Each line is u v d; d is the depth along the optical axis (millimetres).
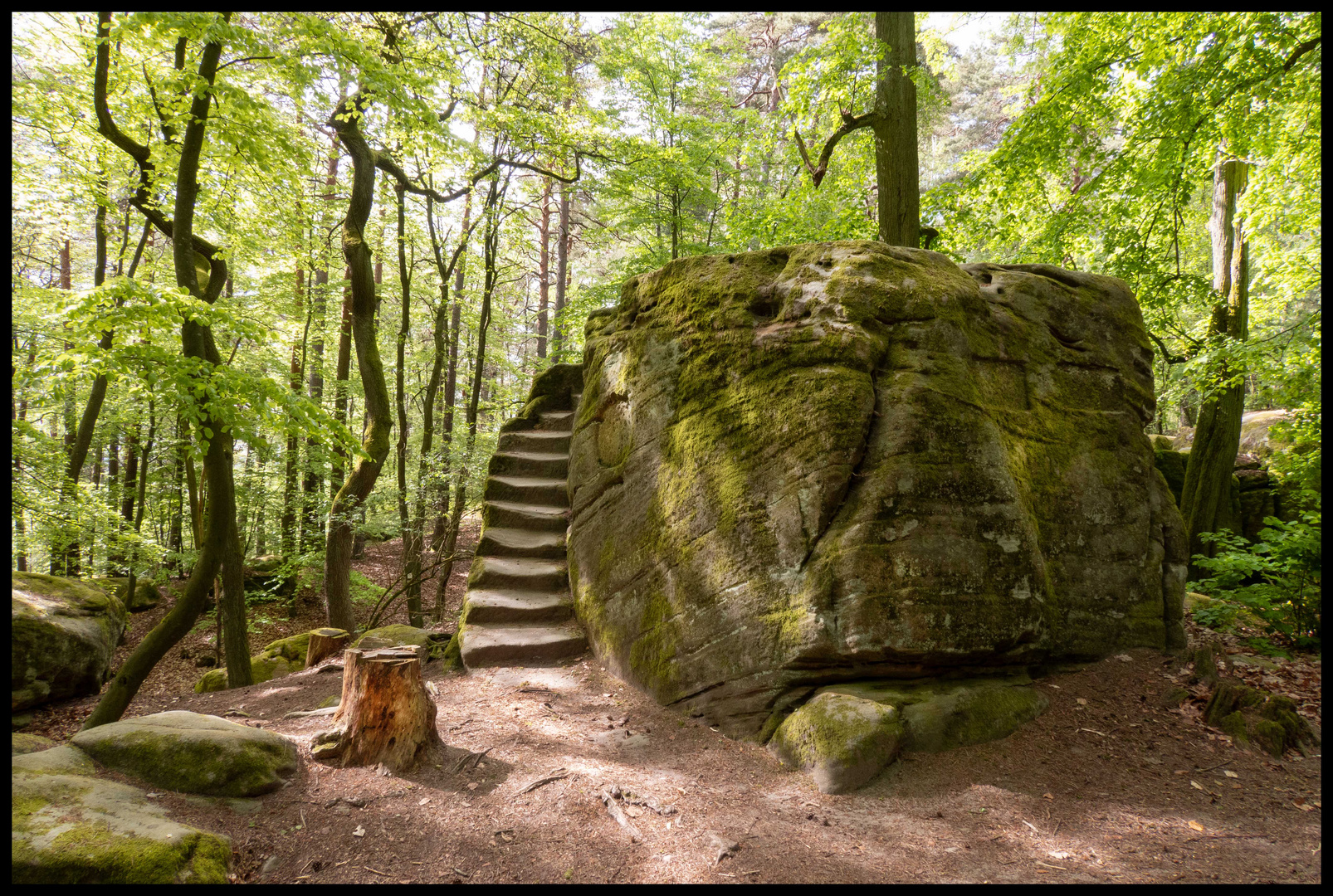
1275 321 12438
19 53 8266
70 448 10031
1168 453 11891
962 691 3957
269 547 14055
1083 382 5020
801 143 9359
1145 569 4824
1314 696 4727
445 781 3438
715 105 15219
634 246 15805
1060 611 4457
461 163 10031
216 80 6852
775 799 3357
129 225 10609
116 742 3146
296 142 7953
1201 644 5141
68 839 2344
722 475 4570
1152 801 3330
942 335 4352
